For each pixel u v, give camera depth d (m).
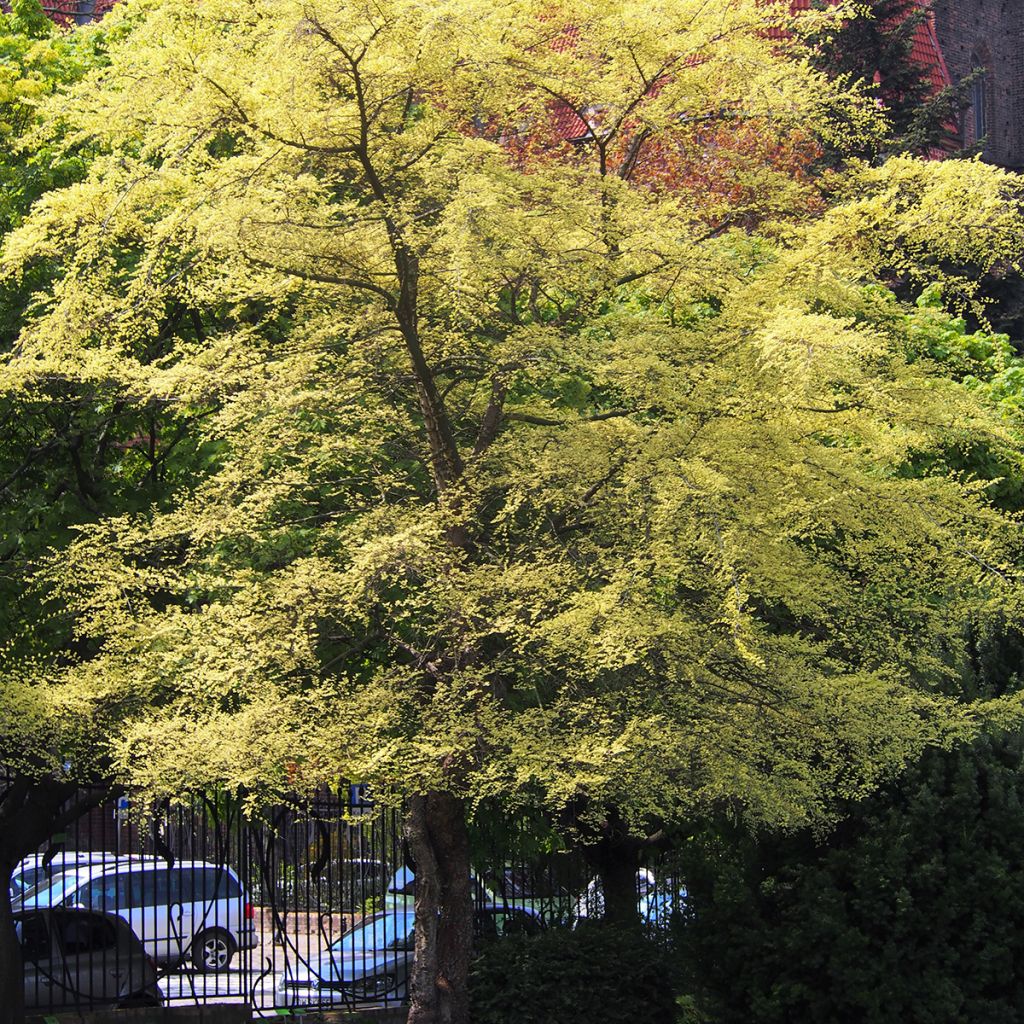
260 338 11.50
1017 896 10.41
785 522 9.55
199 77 9.01
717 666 9.52
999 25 43.03
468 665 9.38
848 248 10.27
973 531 10.54
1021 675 11.52
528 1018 11.24
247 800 9.51
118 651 10.24
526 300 12.06
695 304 11.12
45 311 12.12
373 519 9.48
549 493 9.58
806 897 10.79
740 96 10.84
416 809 10.11
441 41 8.81
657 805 9.77
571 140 12.13
